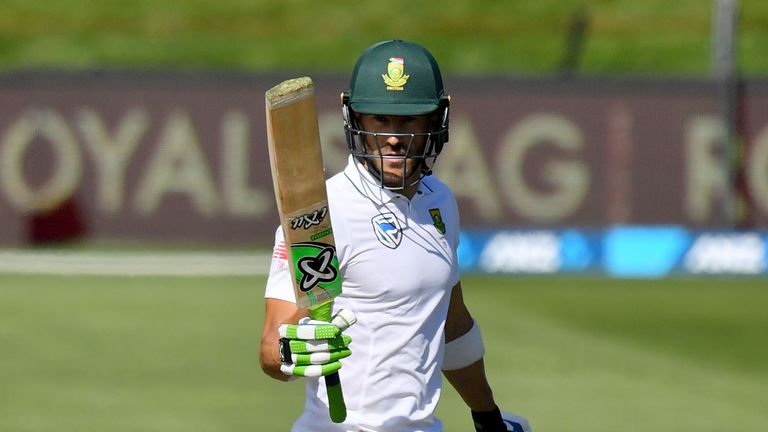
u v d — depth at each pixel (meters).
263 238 49.25
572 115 49.09
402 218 12.45
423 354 12.56
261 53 70.81
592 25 71.75
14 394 27.52
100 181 48.81
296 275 11.77
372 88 12.25
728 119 49.19
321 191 11.70
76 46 71.25
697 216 49.53
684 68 68.81
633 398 27.97
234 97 48.97
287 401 27.06
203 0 75.25
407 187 12.56
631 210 49.31
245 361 31.19
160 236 49.09
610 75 49.03
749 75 49.19
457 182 49.09
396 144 12.27
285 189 11.59
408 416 12.41
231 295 41.31
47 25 72.81
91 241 49.00
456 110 49.03
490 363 31.48
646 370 31.06
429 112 12.23
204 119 48.97
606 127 49.19
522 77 48.97
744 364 32.12
